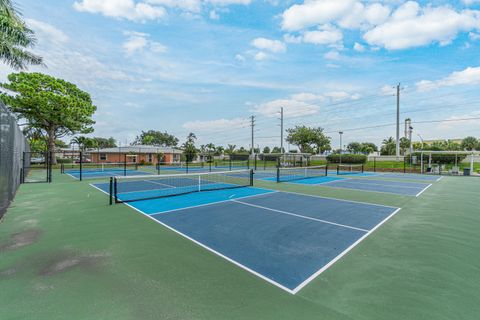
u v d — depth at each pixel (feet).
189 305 9.04
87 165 111.86
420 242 15.83
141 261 12.81
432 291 10.06
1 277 11.07
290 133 163.22
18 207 25.52
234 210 24.62
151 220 20.75
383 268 12.15
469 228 18.94
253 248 14.73
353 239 16.40
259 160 164.96
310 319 8.27
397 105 122.42
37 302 9.18
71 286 10.31
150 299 9.41
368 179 59.11
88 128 112.16
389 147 191.62
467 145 176.86
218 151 227.61
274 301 9.33
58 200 29.43
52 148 103.04
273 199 30.91
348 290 10.13
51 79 96.63
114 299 9.41
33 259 13.00
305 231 18.07
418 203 28.96
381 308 8.91
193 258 13.23
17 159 36.99
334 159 125.90
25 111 92.22
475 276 11.34
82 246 14.85
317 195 34.24
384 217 22.30
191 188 40.81
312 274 11.51
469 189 41.50
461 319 8.30
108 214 22.71
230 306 9.00
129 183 47.37
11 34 25.86
